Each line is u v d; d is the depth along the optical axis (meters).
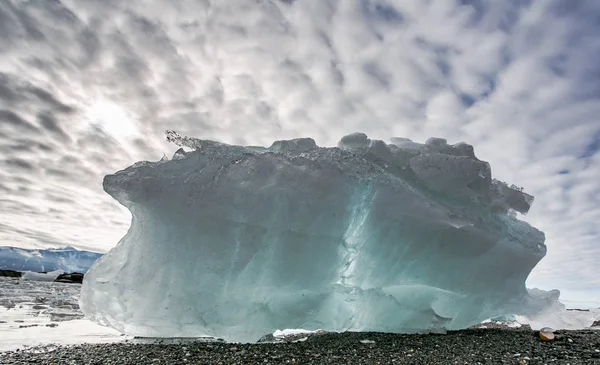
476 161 7.92
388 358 4.91
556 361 4.73
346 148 8.11
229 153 6.98
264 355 5.05
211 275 6.24
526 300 8.33
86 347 5.62
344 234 6.89
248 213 6.38
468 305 7.79
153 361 4.67
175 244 6.24
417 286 7.43
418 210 7.10
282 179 6.64
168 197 6.34
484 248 7.47
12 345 5.89
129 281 6.12
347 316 7.04
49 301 15.61
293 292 6.58
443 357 4.99
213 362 4.63
